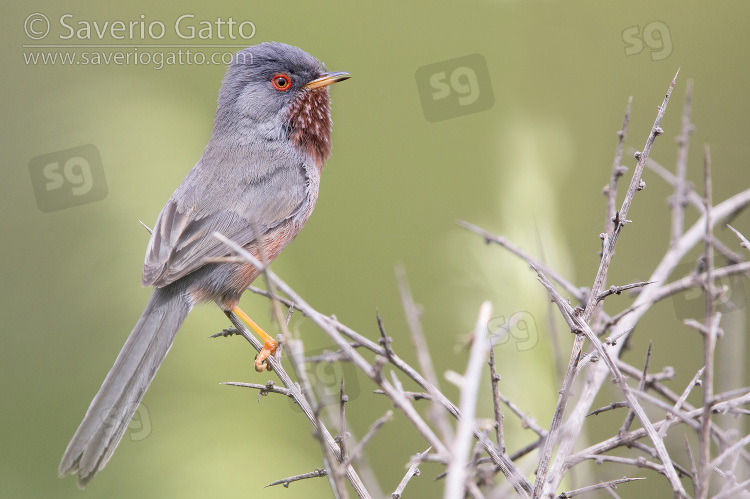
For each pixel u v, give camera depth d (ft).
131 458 29.89
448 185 37.58
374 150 37.99
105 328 33.09
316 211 36.35
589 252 39.63
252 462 29.78
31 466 31.42
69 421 32.09
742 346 18.88
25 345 32.81
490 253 35.94
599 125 42.19
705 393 14.32
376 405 33.19
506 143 39.14
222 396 30.99
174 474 29.40
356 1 39.73
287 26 38.06
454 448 11.78
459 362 33.83
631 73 43.19
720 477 17.35
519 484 16.25
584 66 42.19
